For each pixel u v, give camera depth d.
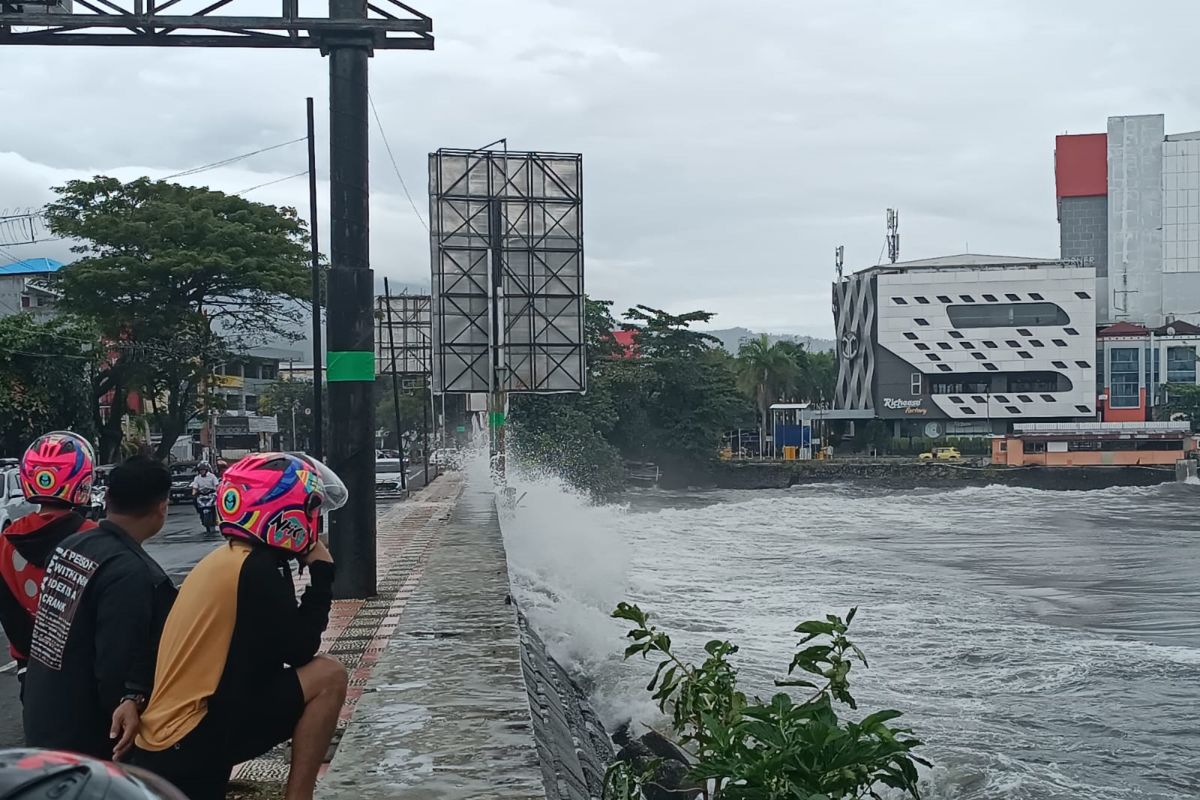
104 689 3.56
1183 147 105.06
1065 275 82.75
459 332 24.69
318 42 10.38
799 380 98.75
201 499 24.41
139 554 3.71
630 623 15.40
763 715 4.00
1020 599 21.48
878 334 85.69
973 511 49.12
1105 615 19.50
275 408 75.12
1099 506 52.66
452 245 24.62
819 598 20.39
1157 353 87.88
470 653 7.83
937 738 10.66
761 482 71.31
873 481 72.25
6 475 18.88
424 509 26.41
